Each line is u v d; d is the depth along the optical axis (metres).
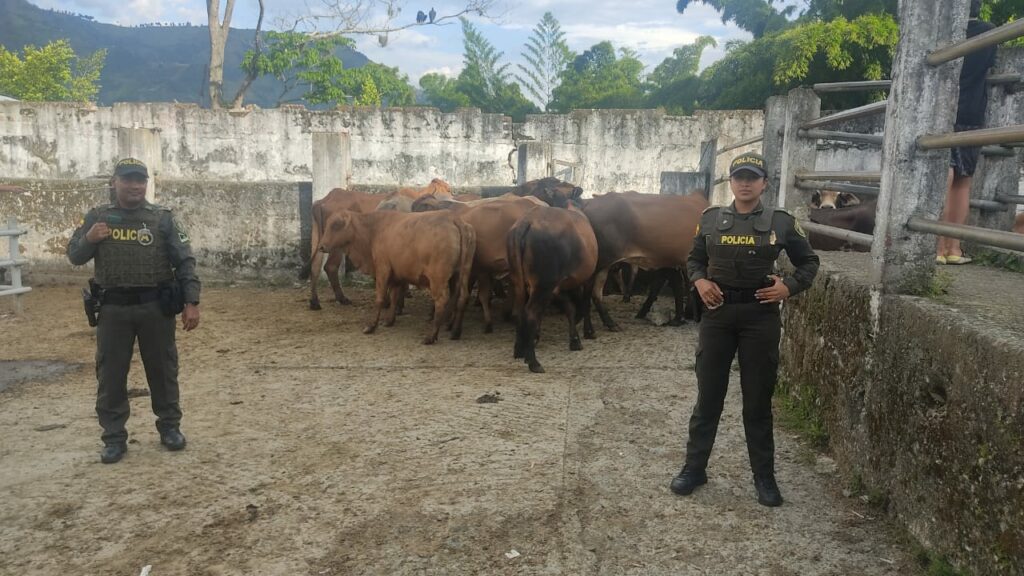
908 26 3.79
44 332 8.49
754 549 3.58
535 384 6.34
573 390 6.14
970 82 5.30
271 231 11.46
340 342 8.06
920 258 3.94
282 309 9.94
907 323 3.68
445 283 7.88
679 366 6.93
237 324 8.98
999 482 2.88
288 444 4.98
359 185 11.79
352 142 19.12
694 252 4.06
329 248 8.62
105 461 4.64
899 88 3.83
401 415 5.54
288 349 7.74
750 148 17.67
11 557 3.55
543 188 10.36
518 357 7.30
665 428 5.23
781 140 7.23
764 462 4.03
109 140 19.03
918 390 3.53
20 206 11.27
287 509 4.04
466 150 19.05
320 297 10.80
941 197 3.90
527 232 6.83
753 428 4.02
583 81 41.84
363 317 9.47
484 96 42.44
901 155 3.86
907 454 3.61
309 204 11.38
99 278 4.58
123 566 3.48
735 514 3.94
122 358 4.64
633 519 3.91
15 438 5.10
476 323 9.12
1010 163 6.19
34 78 29.78
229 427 5.31
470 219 8.34
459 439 5.05
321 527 3.84
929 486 3.40
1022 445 2.76
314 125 19.02
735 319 3.88
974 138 3.32
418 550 3.61
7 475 4.47
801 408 5.24
